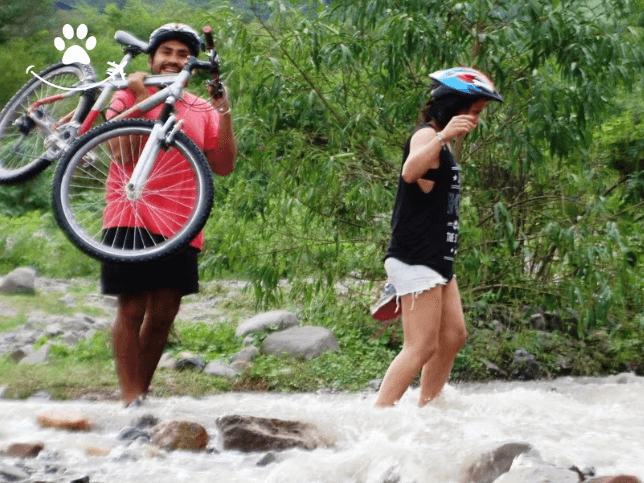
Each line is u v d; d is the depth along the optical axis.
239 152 8.03
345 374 7.06
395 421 4.59
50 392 6.12
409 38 7.18
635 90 8.27
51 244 14.23
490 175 8.11
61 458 4.04
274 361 7.26
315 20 7.71
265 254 8.15
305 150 7.94
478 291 8.12
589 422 4.93
